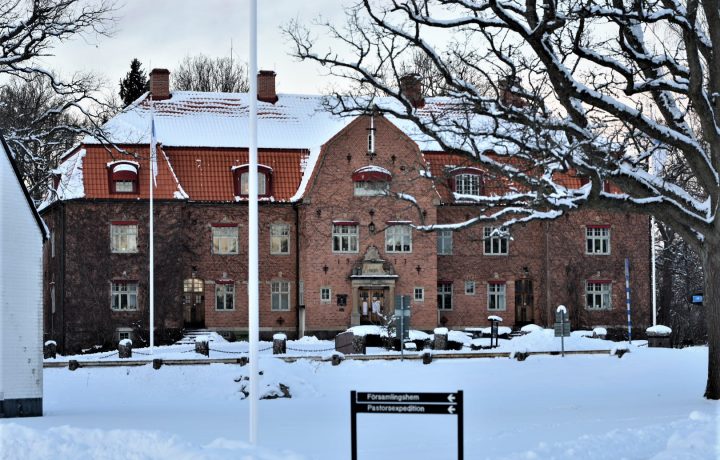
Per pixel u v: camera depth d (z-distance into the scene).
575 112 27.70
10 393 26.16
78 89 42.19
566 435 20.31
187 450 15.64
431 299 61.94
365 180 61.06
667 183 29.52
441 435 22.08
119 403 33.91
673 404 27.52
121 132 61.59
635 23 26.56
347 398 34.69
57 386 37.22
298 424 25.00
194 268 62.41
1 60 34.75
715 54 26.48
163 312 59.94
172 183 60.78
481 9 26.27
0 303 25.92
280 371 36.91
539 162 28.27
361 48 27.83
